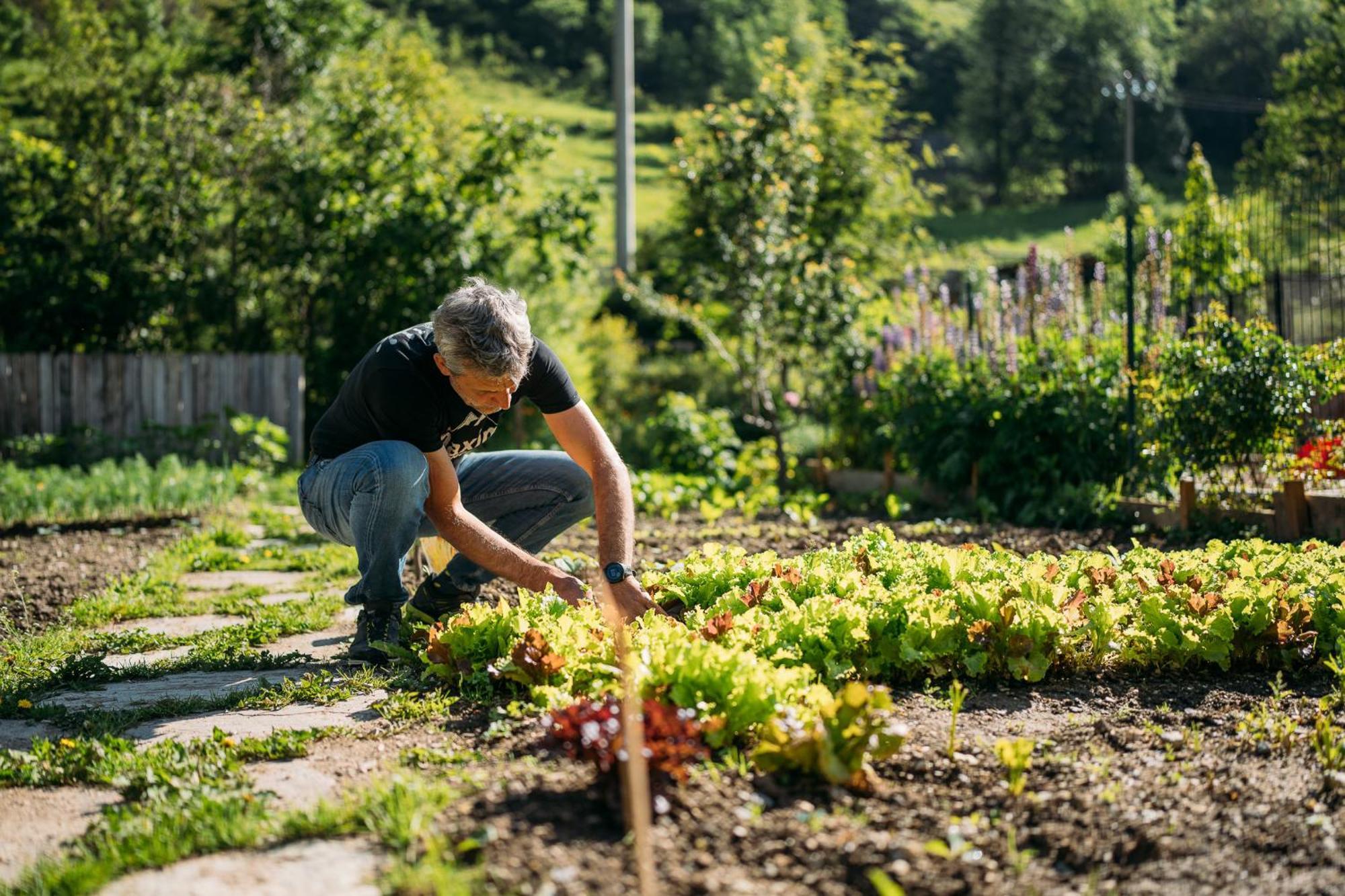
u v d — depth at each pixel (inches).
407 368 157.9
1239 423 288.7
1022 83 2635.3
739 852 91.4
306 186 615.2
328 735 128.9
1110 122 2568.9
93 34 697.6
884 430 436.8
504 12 3597.4
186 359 574.6
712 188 490.0
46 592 250.5
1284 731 122.4
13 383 564.4
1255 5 2618.1
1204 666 156.0
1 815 108.4
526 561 150.5
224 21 717.9
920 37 3152.1
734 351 511.5
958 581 167.9
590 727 100.7
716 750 112.3
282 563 294.2
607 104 3267.7
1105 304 423.8
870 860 91.1
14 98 867.4
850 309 489.7
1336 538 258.7
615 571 143.9
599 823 95.4
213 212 625.6
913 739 123.0
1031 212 2475.4
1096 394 358.3
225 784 111.1
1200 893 88.4
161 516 386.6
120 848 94.3
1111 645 153.5
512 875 86.0
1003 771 112.8
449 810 98.1
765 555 179.9
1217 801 105.8
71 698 156.8
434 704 136.6
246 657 173.9
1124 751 120.6
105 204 633.0
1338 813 103.0
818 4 2960.1
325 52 721.6
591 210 643.5
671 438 483.5
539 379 156.6
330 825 96.8
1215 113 2677.2
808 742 104.4
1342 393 348.8
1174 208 1476.4
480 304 145.0
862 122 606.9
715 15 3176.7
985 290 442.3
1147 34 2640.3
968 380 396.5
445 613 178.7
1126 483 344.2
